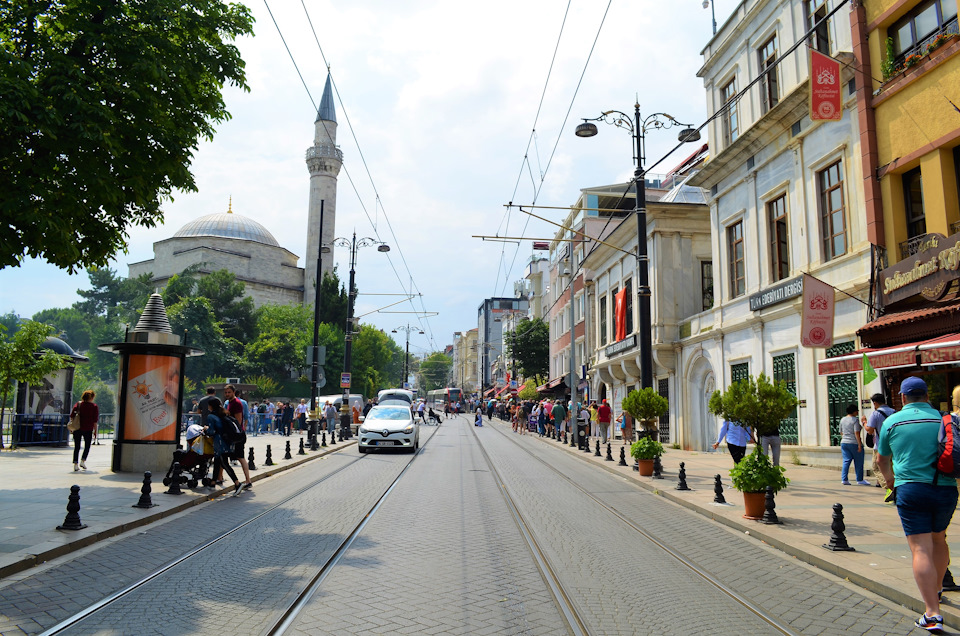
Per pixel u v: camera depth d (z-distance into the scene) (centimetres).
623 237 3089
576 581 637
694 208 2669
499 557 730
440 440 2948
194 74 1069
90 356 7338
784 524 895
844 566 665
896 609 559
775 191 1870
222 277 7238
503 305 11594
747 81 2044
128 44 979
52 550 709
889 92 1388
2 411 2130
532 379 5356
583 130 1817
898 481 530
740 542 832
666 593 600
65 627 491
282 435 3309
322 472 1608
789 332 1792
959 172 1255
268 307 7494
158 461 1460
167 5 1023
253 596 573
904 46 1391
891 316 1317
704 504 1084
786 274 1845
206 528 888
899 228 1376
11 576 637
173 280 7044
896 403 1330
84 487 1208
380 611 536
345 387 3122
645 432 1571
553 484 1405
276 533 854
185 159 1091
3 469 1510
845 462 1334
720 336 2198
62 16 1011
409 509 1053
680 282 2673
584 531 891
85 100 916
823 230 1666
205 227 8544
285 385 6456
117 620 508
